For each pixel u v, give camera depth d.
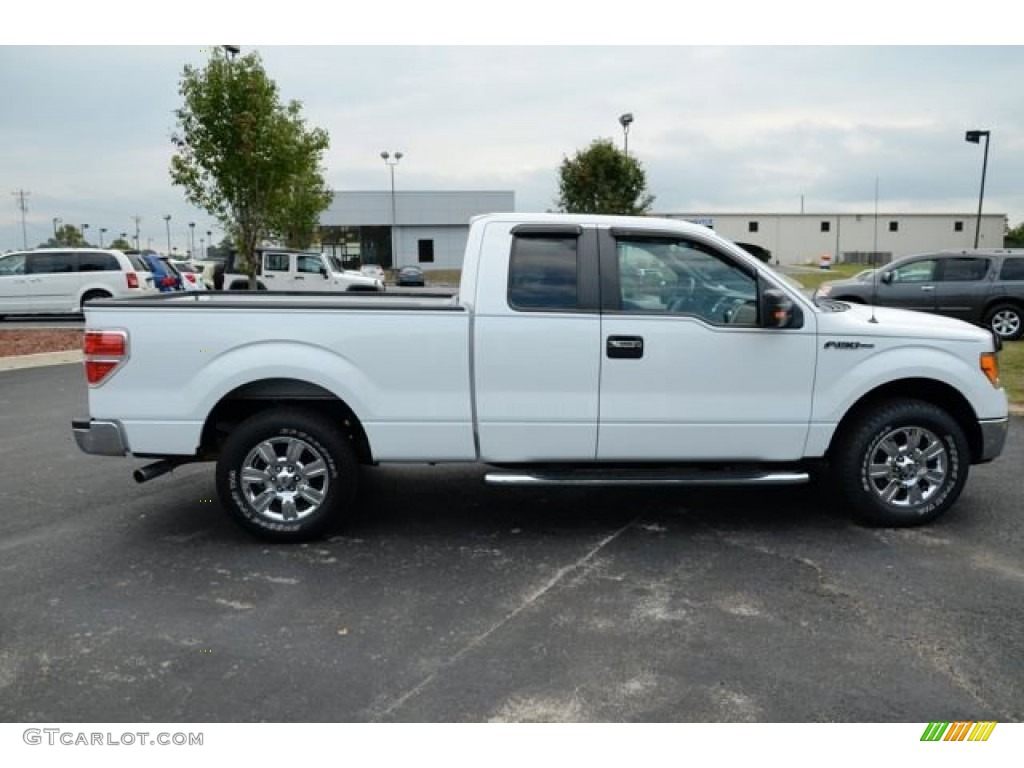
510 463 4.80
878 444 4.85
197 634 3.64
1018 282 13.48
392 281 48.34
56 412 8.95
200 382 4.57
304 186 32.47
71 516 5.36
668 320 4.64
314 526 4.76
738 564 4.43
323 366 4.58
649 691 3.14
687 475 4.74
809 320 4.70
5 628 3.71
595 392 4.66
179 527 5.13
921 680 3.20
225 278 21.16
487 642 3.55
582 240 4.68
